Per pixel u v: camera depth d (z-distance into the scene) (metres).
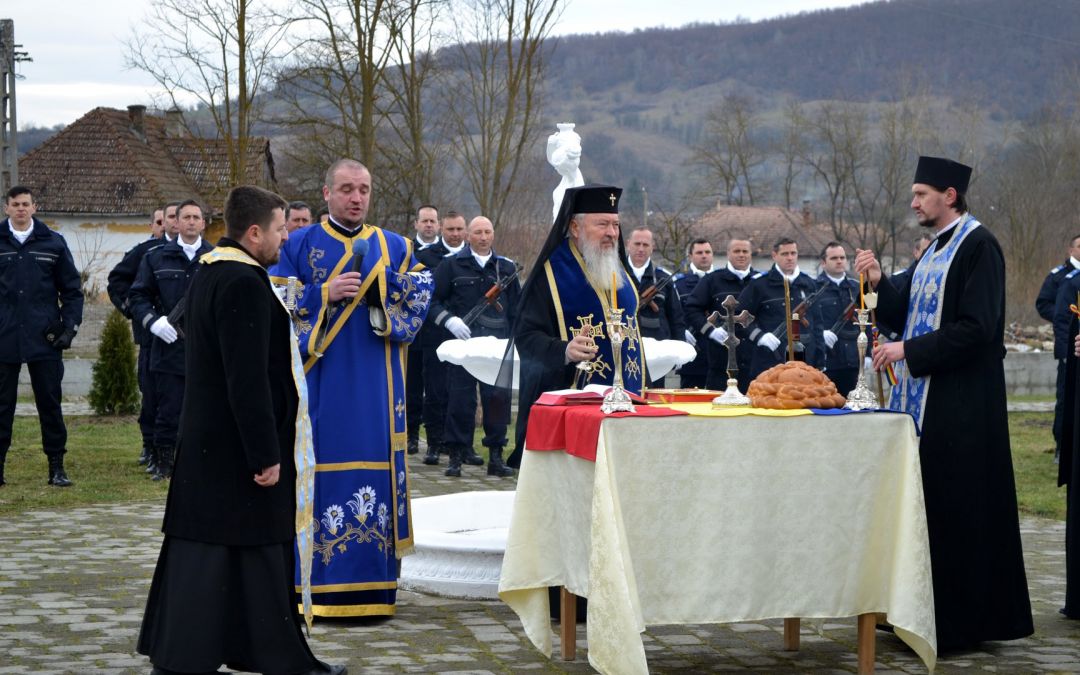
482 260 12.89
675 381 20.08
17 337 10.99
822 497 5.59
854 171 42.91
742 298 13.62
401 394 7.19
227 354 4.98
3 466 11.41
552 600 6.89
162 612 5.04
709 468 5.45
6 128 29.06
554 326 7.10
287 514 5.18
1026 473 13.27
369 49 26.47
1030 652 6.43
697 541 5.45
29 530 9.22
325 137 27.27
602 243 7.10
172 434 11.69
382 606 6.88
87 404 18.97
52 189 43.41
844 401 5.82
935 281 6.70
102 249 43.28
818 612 5.62
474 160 28.27
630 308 7.27
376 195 27.89
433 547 7.51
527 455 6.10
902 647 6.45
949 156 41.38
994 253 6.59
